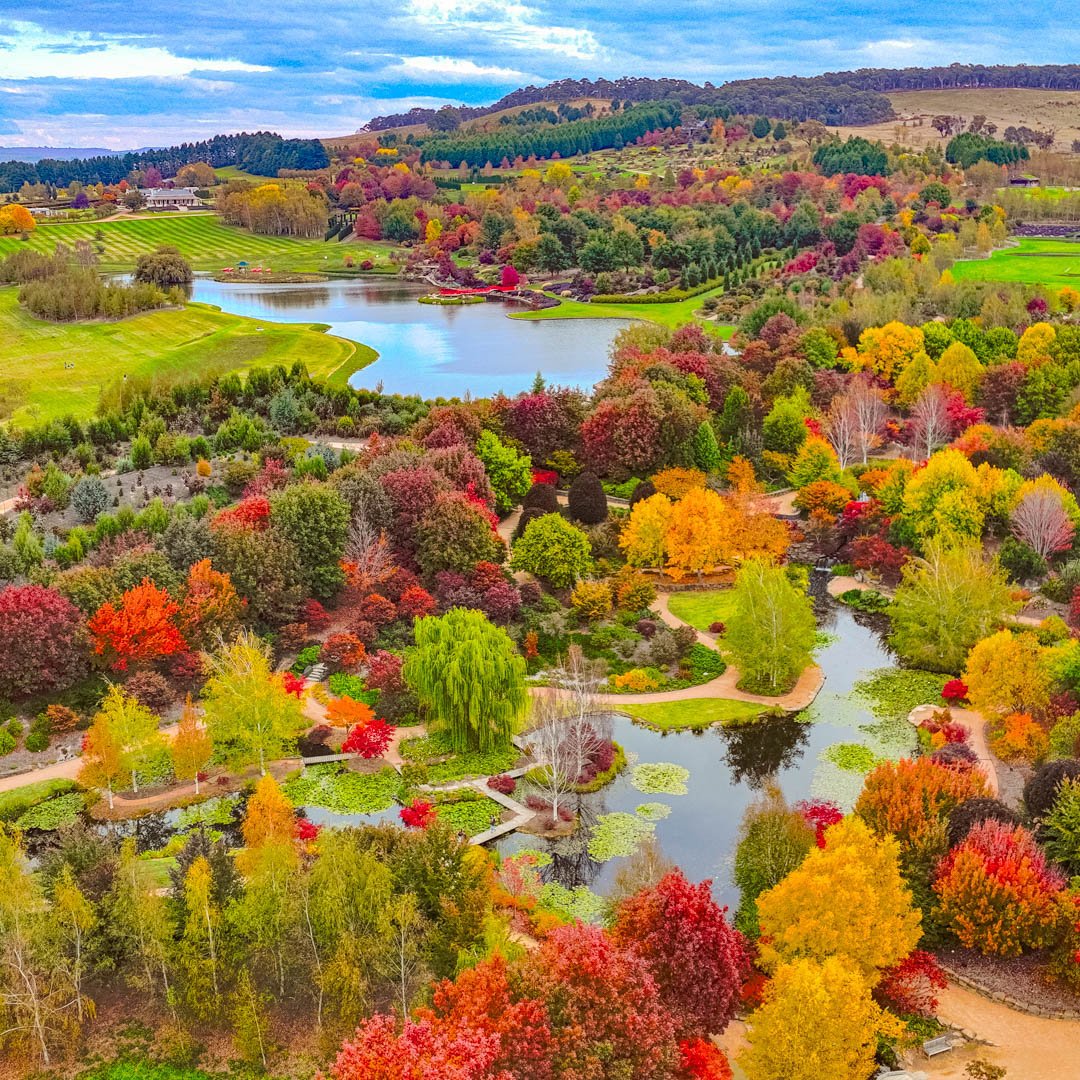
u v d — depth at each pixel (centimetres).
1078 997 6588
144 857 8050
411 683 9881
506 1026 5162
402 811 8475
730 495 14100
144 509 13462
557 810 8750
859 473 16075
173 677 10444
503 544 12744
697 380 17712
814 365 19900
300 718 9631
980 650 9644
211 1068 6100
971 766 8256
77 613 10212
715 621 11994
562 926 6309
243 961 6400
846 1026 5628
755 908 7019
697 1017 5884
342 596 12031
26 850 8288
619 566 13062
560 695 10269
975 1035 6388
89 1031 6344
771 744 9806
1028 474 14612
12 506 14450
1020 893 6725
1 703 9781
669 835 8506
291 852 6669
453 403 18550
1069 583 12144
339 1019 6222
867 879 6328
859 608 12544
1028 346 19662
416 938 6378
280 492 12556
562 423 16025
